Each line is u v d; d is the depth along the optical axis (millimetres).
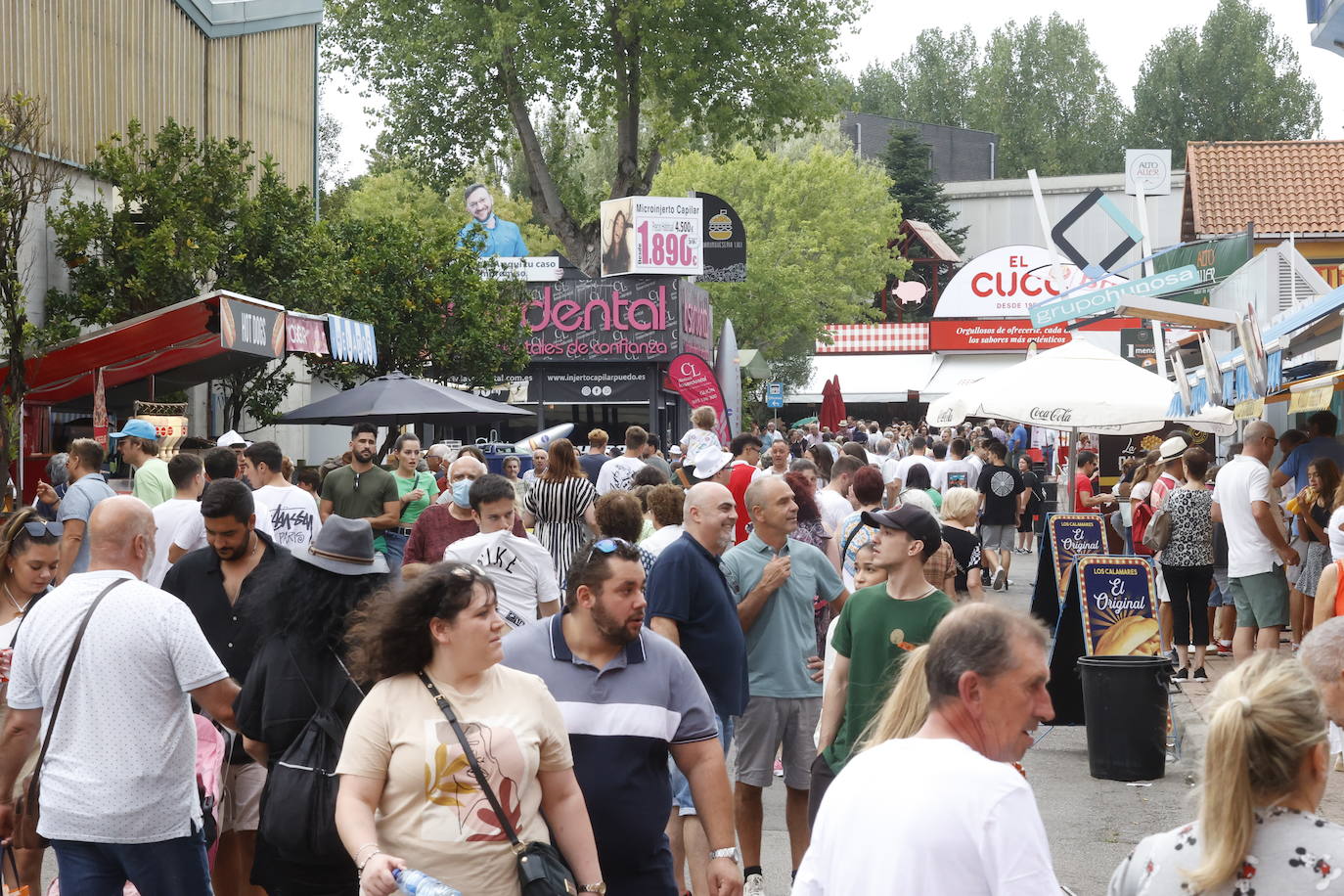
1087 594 10250
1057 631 10422
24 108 16578
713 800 4645
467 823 3795
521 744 3902
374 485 12391
